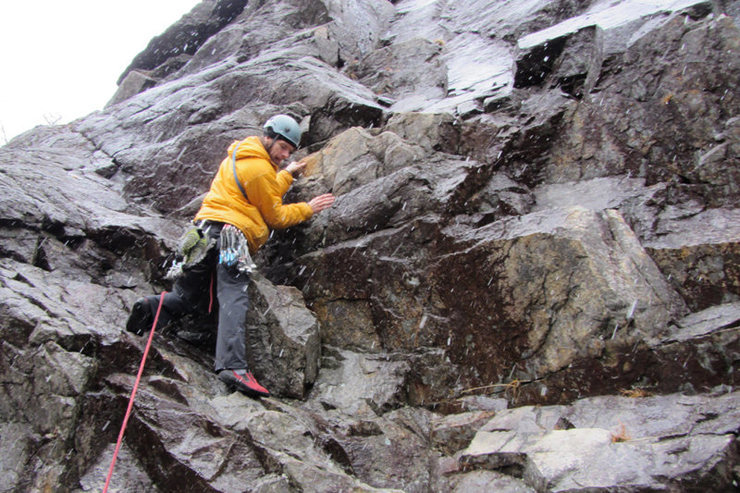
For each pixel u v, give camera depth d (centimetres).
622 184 420
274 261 470
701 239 360
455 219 410
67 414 308
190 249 378
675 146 418
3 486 295
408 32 802
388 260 410
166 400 320
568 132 458
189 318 415
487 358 365
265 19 825
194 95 651
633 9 514
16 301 348
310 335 386
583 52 482
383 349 404
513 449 292
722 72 412
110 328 355
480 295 372
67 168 573
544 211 385
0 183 458
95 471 299
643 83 444
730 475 245
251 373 367
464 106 516
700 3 456
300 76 607
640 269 347
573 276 343
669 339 317
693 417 283
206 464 289
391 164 453
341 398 371
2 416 321
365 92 623
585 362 331
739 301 338
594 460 263
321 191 474
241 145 399
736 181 384
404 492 281
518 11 687
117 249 458
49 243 431
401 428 347
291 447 306
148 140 634
